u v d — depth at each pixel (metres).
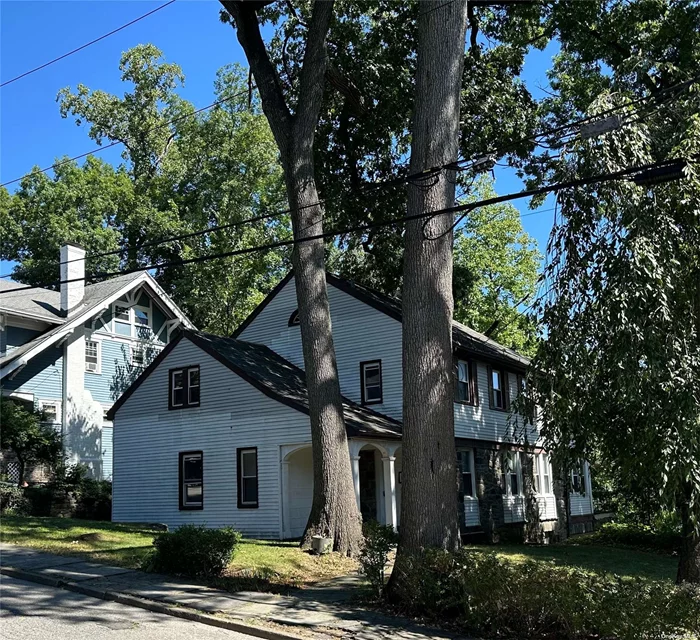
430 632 8.87
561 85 23.08
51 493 22.47
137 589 10.84
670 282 10.13
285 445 19.92
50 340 25.52
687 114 11.83
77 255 28.02
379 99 19.56
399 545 10.51
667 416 9.44
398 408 22.27
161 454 22.28
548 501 28.44
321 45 15.70
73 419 26.80
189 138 40.25
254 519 20.06
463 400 23.75
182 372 22.42
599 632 8.23
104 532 16.42
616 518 30.11
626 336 9.78
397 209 22.17
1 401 23.17
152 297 31.66
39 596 10.55
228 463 20.88
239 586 11.24
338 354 23.73
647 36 21.31
